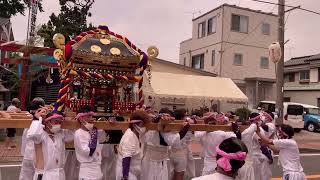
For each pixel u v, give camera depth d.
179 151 7.28
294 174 6.46
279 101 18.41
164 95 20.91
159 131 6.52
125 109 7.52
